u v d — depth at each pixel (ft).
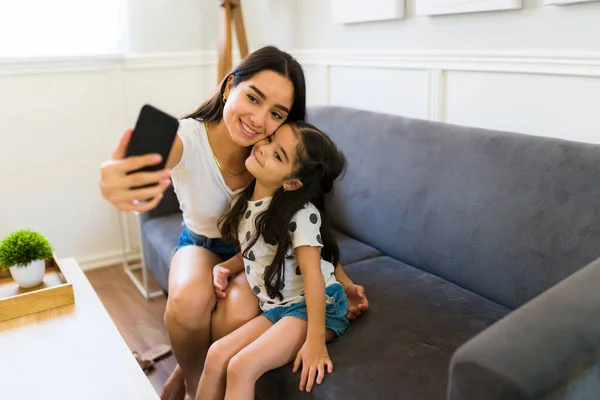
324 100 8.90
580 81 5.32
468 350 2.69
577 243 4.24
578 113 5.39
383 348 4.14
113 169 3.03
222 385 4.18
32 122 8.27
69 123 8.55
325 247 4.91
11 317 4.51
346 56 8.17
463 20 6.33
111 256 9.36
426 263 5.54
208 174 4.82
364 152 6.36
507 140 5.06
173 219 7.21
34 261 5.02
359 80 8.11
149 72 9.08
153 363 6.23
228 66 8.76
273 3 9.44
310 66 9.07
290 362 4.16
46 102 8.30
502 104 6.12
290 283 4.51
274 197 4.54
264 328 4.38
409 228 5.68
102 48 8.70
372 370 3.87
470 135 5.40
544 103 5.69
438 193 5.40
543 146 4.76
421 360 3.96
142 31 8.91
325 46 8.65
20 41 8.13
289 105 4.47
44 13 8.21
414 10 6.93
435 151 5.58
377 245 6.18
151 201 3.19
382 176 6.06
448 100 6.77
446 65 6.59
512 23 5.81
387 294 5.04
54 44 8.38
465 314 4.62
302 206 4.43
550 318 2.80
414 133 5.90
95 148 8.86
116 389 3.56
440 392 3.59
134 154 3.11
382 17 7.23
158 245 6.68
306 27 8.94
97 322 4.44
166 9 9.03
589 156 4.41
